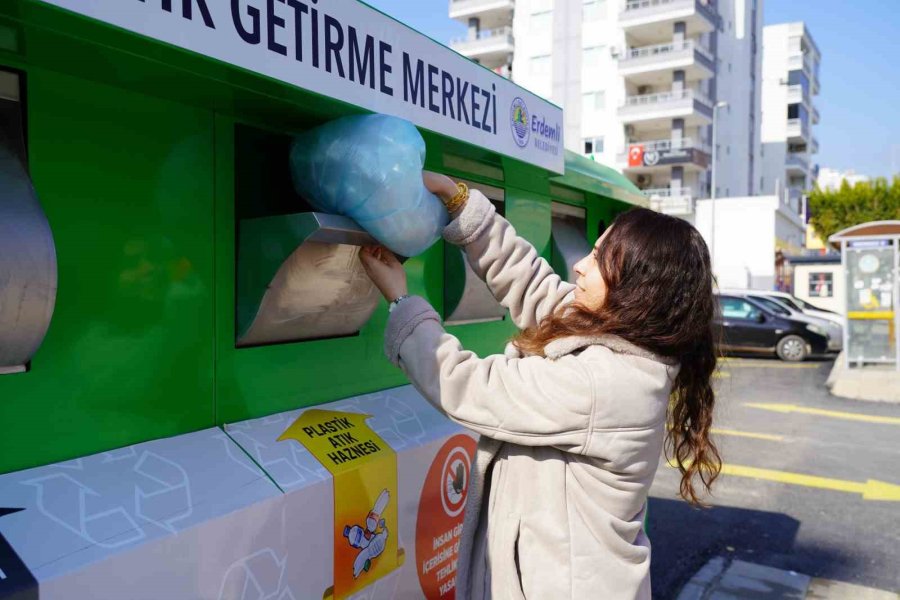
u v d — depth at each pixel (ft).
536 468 3.69
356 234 3.99
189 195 3.87
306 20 3.64
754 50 152.46
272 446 4.18
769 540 12.91
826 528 13.50
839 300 73.72
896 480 16.58
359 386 5.30
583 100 119.24
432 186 4.34
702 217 108.68
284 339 4.59
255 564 3.68
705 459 4.28
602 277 3.89
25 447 3.12
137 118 3.59
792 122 176.96
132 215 3.57
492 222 4.60
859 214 116.47
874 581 11.17
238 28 3.22
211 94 3.66
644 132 122.21
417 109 4.65
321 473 4.24
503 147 5.83
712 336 4.07
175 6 2.90
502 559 3.67
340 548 4.33
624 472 3.59
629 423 3.53
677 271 3.69
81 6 2.54
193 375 3.92
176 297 3.81
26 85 3.11
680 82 112.37
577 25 119.14
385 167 3.81
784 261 108.06
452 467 5.56
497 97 5.73
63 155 3.25
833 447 19.61
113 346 3.48
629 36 117.08
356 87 4.03
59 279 3.24
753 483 16.37
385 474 4.75
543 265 4.94
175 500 3.41
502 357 3.84
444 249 6.27
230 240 4.13
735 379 31.91
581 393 3.49
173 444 3.74
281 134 4.47
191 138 3.88
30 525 2.87
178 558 3.24
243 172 4.23
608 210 10.28
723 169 134.72
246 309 4.14
